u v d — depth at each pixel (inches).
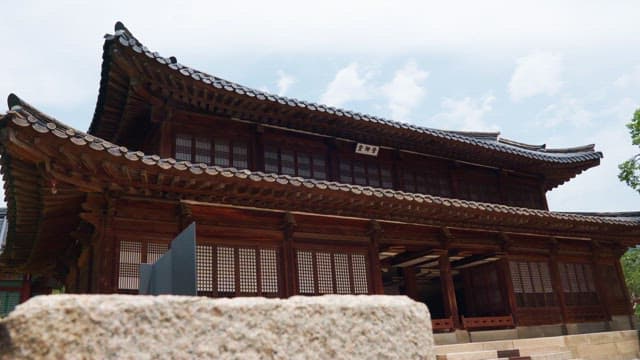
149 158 422.6
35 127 350.6
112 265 449.4
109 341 99.7
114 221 462.6
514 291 720.3
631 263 1413.6
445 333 633.6
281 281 528.7
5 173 416.5
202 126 584.1
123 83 526.0
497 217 657.6
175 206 492.4
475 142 743.7
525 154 802.2
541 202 901.8
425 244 663.1
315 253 562.9
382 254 676.7
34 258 632.4
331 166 668.7
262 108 583.2
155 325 104.1
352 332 120.0
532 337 707.4
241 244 519.2
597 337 681.0
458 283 878.4
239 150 601.9
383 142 704.4
